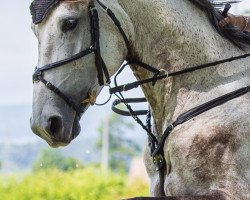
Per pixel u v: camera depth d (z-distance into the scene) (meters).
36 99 6.43
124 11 6.71
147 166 7.03
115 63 6.62
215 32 6.87
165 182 6.66
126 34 6.68
